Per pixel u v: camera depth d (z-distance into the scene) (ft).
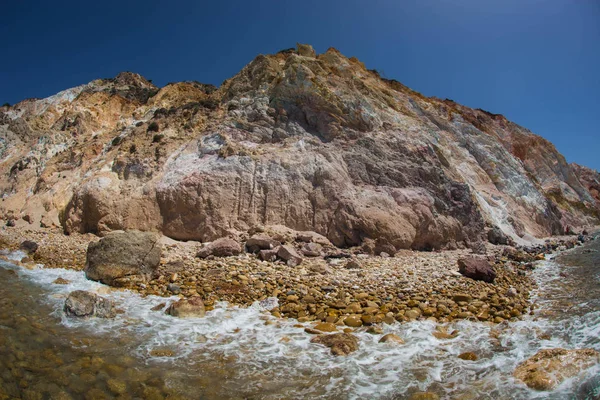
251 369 20.66
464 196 62.44
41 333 23.41
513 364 20.97
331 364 21.34
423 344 23.80
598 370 19.22
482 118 123.54
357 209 52.54
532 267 48.24
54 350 21.50
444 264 45.01
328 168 56.75
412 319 27.73
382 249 50.14
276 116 66.08
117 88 111.86
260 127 64.49
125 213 53.78
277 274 37.81
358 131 65.36
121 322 26.43
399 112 82.07
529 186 94.89
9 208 66.03
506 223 77.56
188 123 68.49
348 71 80.69
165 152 61.62
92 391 18.02
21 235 54.03
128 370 20.03
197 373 20.06
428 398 17.99
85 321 26.13
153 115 79.82
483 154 92.84
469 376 20.02
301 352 22.74
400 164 61.41
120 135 72.28
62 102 109.81
